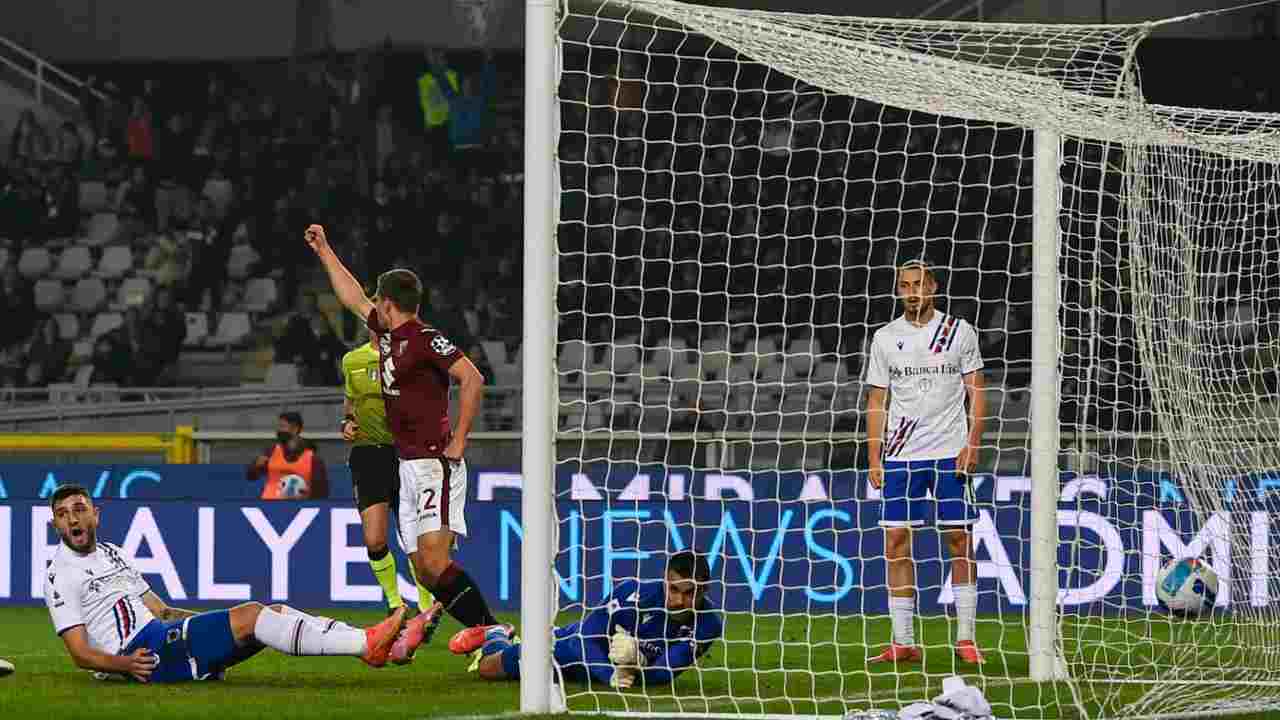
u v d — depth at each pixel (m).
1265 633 21.09
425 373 17.05
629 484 28.86
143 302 54.06
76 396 46.34
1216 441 21.20
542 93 14.52
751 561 27.91
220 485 31.81
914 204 50.34
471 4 56.28
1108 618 24.70
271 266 54.12
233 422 42.72
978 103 17.33
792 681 17.17
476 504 28.38
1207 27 49.03
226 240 54.56
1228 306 31.30
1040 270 17.50
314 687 16.03
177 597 28.23
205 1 56.53
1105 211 32.34
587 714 13.98
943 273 49.53
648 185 53.03
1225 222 23.69
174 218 55.19
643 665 16.00
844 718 13.47
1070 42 17.38
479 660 16.84
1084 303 31.78
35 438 33.62
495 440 34.31
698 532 27.83
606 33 55.03
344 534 28.17
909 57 16.55
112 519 28.23
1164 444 22.89
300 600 28.20
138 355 50.69
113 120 56.59
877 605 27.86
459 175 55.19
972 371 19.33
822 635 23.36
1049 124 16.98
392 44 56.19
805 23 16.58
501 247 54.16
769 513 28.02
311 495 31.69
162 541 28.23
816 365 48.06
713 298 50.59
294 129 56.09
